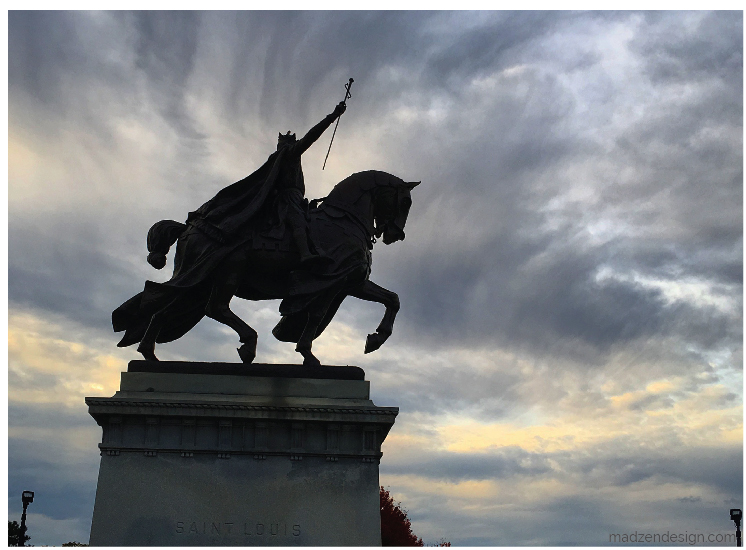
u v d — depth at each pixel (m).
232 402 21.33
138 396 21.50
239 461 21.14
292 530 20.75
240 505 20.84
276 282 23.02
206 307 22.67
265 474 21.09
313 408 21.41
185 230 23.06
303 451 21.23
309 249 22.48
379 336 22.94
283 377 21.95
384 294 23.22
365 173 23.89
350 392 21.94
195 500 20.81
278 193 23.06
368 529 20.88
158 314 22.78
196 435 21.28
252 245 22.53
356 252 22.92
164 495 20.80
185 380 21.77
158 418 21.25
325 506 20.97
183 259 22.70
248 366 22.00
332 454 21.27
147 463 21.00
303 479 21.11
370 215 23.58
